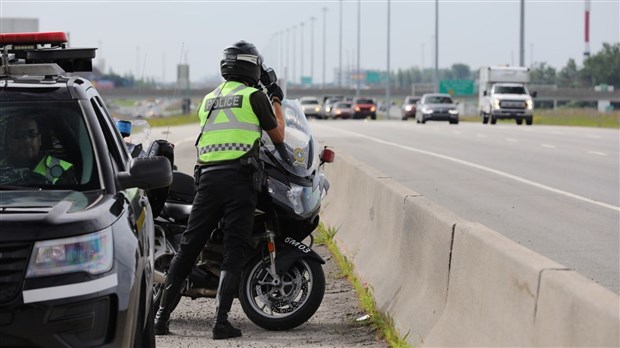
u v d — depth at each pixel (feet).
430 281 89.04
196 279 99.81
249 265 98.84
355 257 129.59
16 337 59.88
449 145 409.08
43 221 61.52
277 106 98.27
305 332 98.02
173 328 101.14
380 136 500.74
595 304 53.01
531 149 376.07
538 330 60.29
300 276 99.19
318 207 99.60
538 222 171.83
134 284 65.62
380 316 98.73
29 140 73.46
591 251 142.10
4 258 60.44
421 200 100.53
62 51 90.63
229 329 95.45
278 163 96.94
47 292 60.39
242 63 96.32
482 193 218.38
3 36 89.20
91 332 61.87
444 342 78.79
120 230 66.23
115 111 315.99
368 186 135.13
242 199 94.48
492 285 70.03
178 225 102.58
